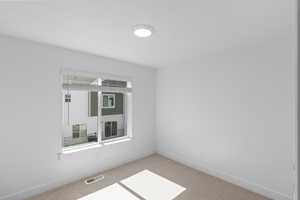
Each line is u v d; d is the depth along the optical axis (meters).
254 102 2.39
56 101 2.50
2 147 2.06
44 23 1.77
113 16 1.63
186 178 2.81
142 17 1.65
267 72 2.26
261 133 2.32
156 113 4.06
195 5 1.43
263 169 2.31
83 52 2.78
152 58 3.15
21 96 2.19
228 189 2.47
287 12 1.53
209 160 2.96
